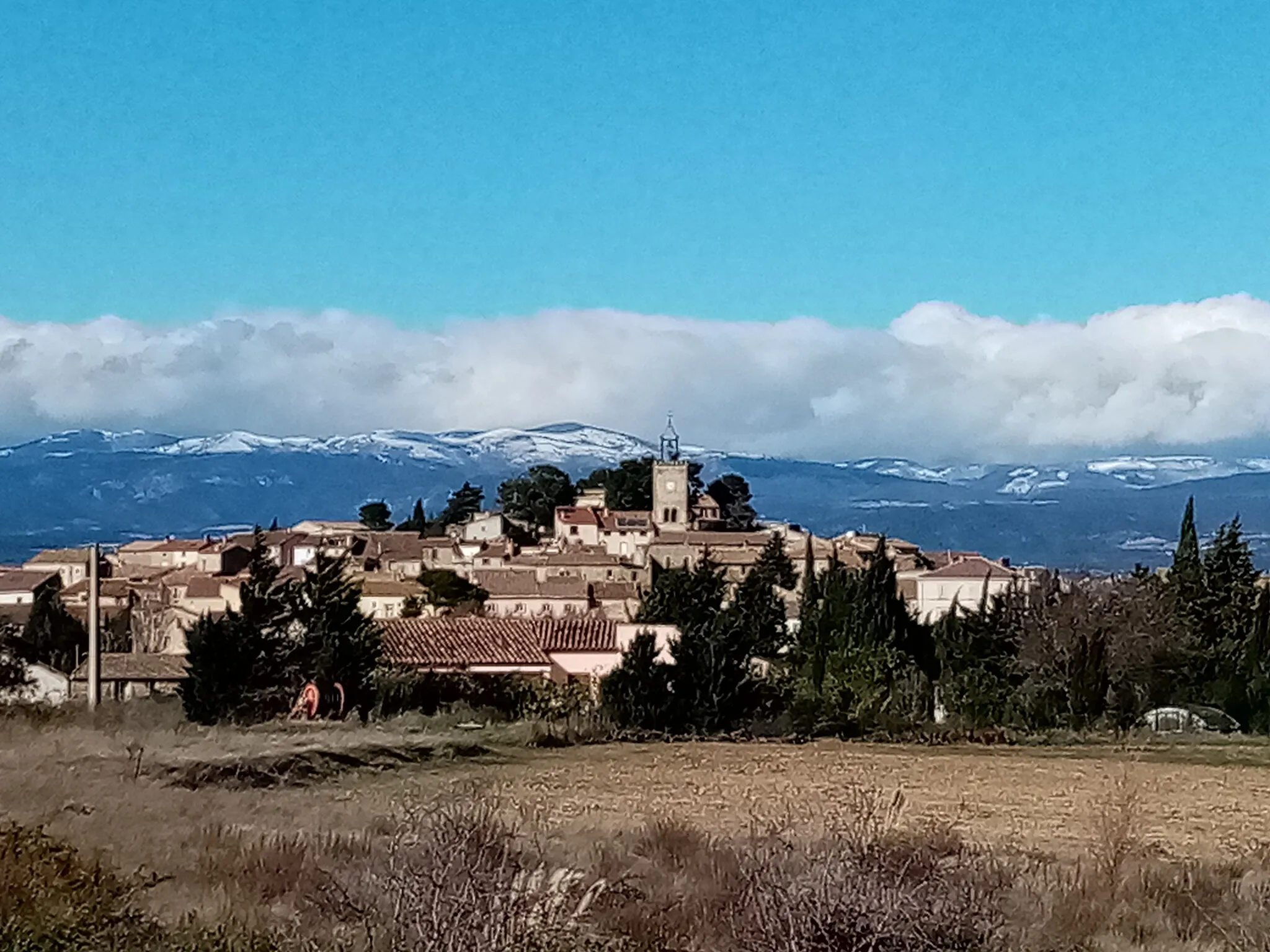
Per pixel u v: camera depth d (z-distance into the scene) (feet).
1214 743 164.14
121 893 48.65
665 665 172.35
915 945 46.44
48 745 111.34
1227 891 63.62
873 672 179.52
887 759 144.36
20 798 75.87
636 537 535.19
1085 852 80.33
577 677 208.03
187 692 163.02
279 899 53.06
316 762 120.37
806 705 171.94
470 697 180.55
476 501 651.66
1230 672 191.21
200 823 73.46
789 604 319.88
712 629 174.70
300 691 166.61
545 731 157.99
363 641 175.01
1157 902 60.49
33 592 369.09
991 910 49.70
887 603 193.77
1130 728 177.99
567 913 47.80
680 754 146.82
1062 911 55.57
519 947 44.86
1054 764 140.36
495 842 50.14
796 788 116.47
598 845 68.95
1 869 47.67
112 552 529.45
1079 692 180.65
